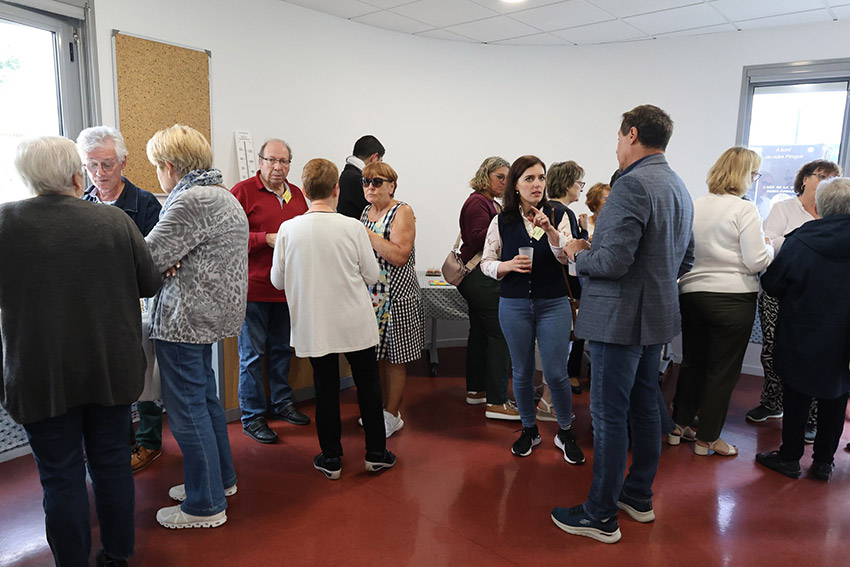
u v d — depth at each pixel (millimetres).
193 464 2066
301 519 2201
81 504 1635
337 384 2469
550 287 2520
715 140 4652
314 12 4160
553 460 2760
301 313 2307
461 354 4961
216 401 2303
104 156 2090
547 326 2551
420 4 3973
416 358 2980
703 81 4629
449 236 5141
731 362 2695
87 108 3078
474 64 4973
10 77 2803
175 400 2000
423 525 2166
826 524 2191
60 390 1508
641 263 1872
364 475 2586
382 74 4613
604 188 3596
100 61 3080
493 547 2023
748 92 4523
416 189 4934
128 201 2270
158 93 3352
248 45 3818
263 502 2332
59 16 2932
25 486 2467
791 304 2482
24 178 1500
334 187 2373
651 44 4758
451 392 3871
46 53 2928
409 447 2912
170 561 1921
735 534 2117
